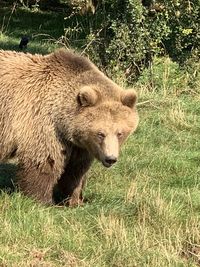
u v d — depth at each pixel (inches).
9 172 328.2
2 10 861.2
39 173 283.4
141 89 483.5
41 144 280.2
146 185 318.3
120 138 275.6
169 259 243.6
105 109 273.3
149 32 506.6
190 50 535.5
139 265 242.4
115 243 251.9
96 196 307.3
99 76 286.0
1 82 285.4
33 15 842.8
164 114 430.6
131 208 288.8
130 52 510.0
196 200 303.0
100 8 536.1
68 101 278.5
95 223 271.9
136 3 497.0
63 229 263.7
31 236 255.0
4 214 269.4
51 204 289.9
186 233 267.6
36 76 285.6
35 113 280.7
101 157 270.4
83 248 250.8
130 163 349.4
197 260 251.8
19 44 627.5
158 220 276.7
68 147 285.0
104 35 525.0
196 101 466.6
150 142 386.0
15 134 282.0
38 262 239.6
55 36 714.2
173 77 507.5
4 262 235.6
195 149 382.6
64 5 901.2
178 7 519.2
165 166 348.8
